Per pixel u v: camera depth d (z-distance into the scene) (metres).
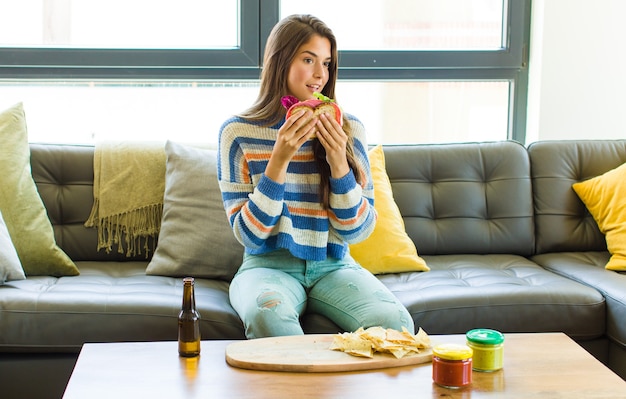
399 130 3.28
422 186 2.80
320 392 1.42
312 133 1.99
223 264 2.50
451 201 2.78
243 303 1.94
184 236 2.50
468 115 3.30
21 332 2.04
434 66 3.20
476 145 2.88
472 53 3.21
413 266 2.54
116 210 2.63
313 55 2.16
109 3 3.07
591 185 2.79
